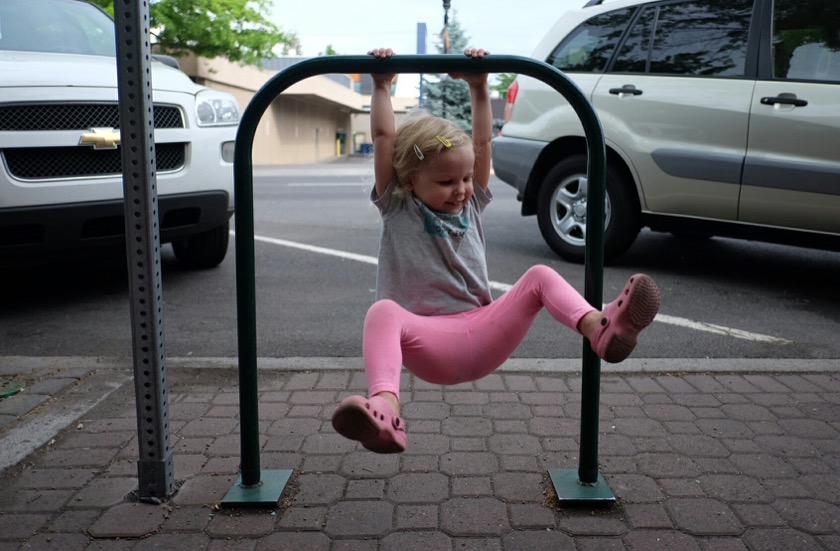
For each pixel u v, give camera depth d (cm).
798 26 501
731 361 380
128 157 233
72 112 447
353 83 5800
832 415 318
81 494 254
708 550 221
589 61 593
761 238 519
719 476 266
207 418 315
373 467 273
